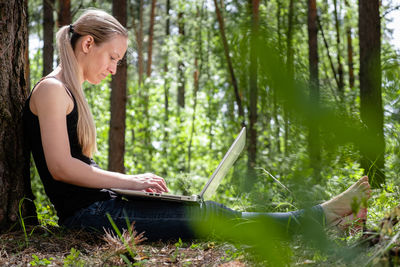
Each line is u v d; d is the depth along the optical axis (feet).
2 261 5.65
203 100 42.78
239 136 7.92
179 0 46.88
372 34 14.76
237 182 2.72
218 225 6.54
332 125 1.59
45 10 20.70
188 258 5.84
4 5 7.17
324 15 35.19
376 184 9.84
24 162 7.37
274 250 2.80
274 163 8.12
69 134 6.75
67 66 6.91
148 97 41.32
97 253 6.03
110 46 7.13
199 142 39.93
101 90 34.22
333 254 4.71
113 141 23.36
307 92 1.55
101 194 6.88
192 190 20.03
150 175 7.21
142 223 6.66
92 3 21.18
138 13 66.03
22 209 7.29
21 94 7.46
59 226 7.09
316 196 3.24
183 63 50.60
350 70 32.55
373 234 4.82
